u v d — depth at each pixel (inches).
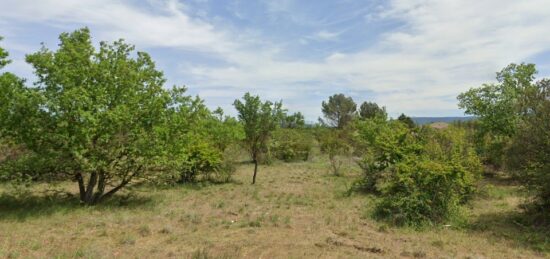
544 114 333.1
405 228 344.2
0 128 390.9
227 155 717.9
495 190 542.6
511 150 359.9
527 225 349.1
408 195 381.1
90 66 407.5
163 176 477.4
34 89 388.2
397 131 561.0
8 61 469.7
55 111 381.1
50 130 392.5
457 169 383.2
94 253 247.1
